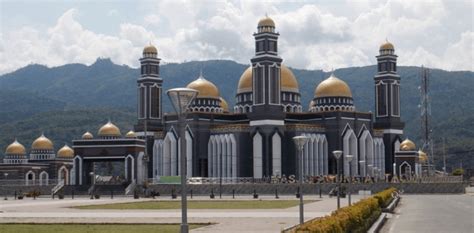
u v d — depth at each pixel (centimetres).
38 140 18550
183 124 2616
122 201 9438
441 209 6681
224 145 14112
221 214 5850
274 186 12031
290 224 4606
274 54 13975
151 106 15562
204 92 15112
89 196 12031
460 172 18288
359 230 3588
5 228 4572
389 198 6869
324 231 2575
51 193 13050
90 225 4775
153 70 15788
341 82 15200
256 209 6731
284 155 14075
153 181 12962
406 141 15512
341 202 8294
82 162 13512
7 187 13500
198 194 12175
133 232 4141
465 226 4522
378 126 15712
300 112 15125
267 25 13938
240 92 15438
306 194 11700
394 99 15700
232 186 12138
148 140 15362
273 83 13862
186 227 2511
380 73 15838
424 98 19825
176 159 14462
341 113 14462
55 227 4634
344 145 14388
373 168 13962
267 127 13725
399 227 4494
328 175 13650
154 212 6341
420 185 12006
